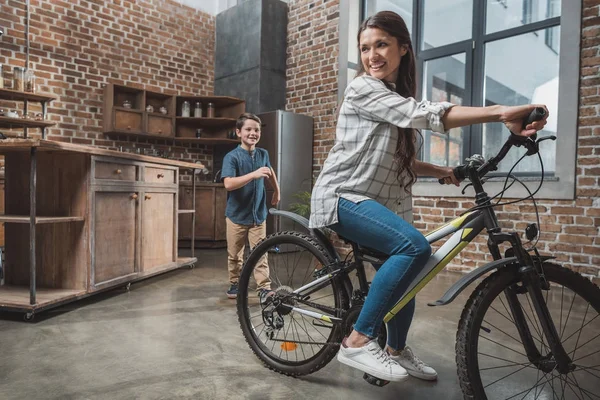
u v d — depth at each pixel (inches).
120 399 60.6
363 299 60.2
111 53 213.5
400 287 52.2
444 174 59.7
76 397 61.0
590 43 132.3
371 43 54.6
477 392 49.0
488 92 169.8
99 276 113.0
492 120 45.2
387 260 53.6
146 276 132.8
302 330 91.0
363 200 54.6
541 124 43.0
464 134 172.1
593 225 131.8
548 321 50.4
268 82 229.5
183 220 220.2
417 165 62.0
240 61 237.9
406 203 63.7
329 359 65.3
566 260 136.9
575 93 134.4
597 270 131.0
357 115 55.2
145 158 129.2
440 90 185.0
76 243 110.3
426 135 184.2
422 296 123.1
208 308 108.4
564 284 52.3
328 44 215.0
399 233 52.0
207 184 221.1
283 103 236.8
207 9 252.2
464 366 49.4
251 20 231.1
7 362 73.3
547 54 154.0
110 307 108.4
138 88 212.5
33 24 189.2
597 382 67.2
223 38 249.4
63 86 198.2
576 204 135.1
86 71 205.3
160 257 144.4
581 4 133.3
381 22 53.9
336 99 211.0
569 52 135.5
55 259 112.0
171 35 236.1
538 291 50.5
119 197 120.8
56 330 90.2
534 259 51.5
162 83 232.7
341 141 56.7
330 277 63.9
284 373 69.4
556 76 152.2
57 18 196.1
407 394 63.6
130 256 126.0
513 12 162.7
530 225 51.1
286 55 237.3
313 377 69.3
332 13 213.2
